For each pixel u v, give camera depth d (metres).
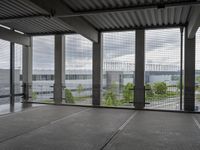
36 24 7.40
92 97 8.09
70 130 4.49
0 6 5.50
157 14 6.21
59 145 3.57
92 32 7.43
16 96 8.70
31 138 3.94
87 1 5.19
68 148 3.43
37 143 3.66
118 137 4.02
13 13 6.01
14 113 6.40
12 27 7.82
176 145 3.60
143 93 7.52
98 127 4.75
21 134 4.19
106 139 3.89
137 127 4.77
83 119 5.57
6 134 4.18
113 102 7.94
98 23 7.16
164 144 3.64
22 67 9.05
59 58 8.55
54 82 8.60
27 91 9.02
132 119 5.60
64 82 8.62
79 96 8.31
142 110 7.06
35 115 6.10
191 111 6.66
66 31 8.38
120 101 7.84
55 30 8.27
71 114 6.27
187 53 7.02
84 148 3.43
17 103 8.48
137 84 7.58
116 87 7.95
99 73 8.02
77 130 4.49
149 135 4.16
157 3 5.20
